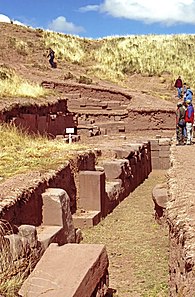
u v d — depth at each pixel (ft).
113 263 30.60
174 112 94.27
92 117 96.43
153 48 158.40
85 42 165.89
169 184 31.40
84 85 104.53
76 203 41.57
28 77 103.04
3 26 152.25
